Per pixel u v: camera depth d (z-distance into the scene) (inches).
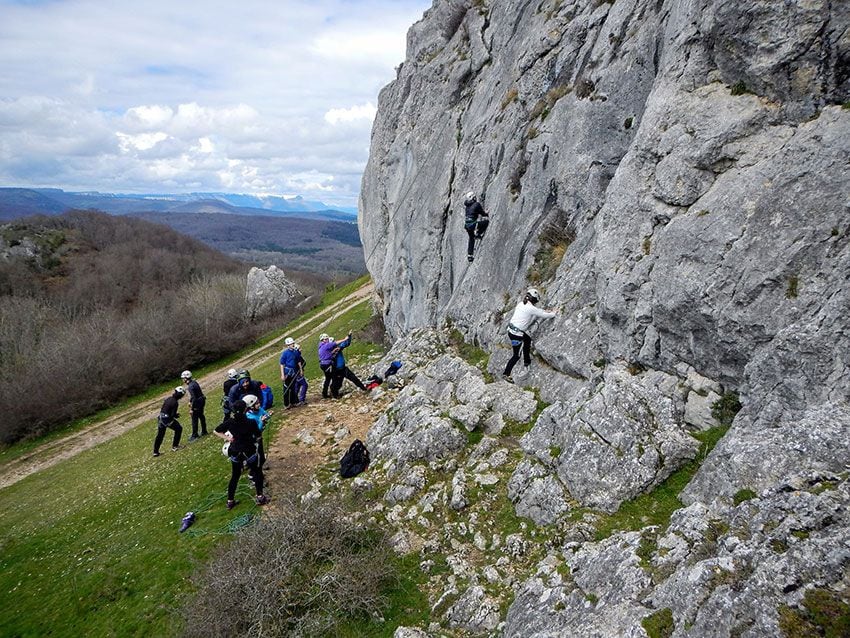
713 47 388.5
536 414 482.9
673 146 402.9
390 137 1346.0
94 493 759.1
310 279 4409.5
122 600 449.7
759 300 314.3
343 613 339.0
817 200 298.8
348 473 519.5
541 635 240.7
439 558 370.0
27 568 564.7
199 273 3666.3
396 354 887.7
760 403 299.6
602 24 629.9
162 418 831.7
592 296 491.8
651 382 388.8
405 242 1124.5
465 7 1112.8
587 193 577.6
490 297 709.9
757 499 240.4
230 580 354.3
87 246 3949.3
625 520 313.6
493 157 801.6
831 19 313.7
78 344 1756.9
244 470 598.9
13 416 1510.8
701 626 197.6
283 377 772.6
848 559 185.6
